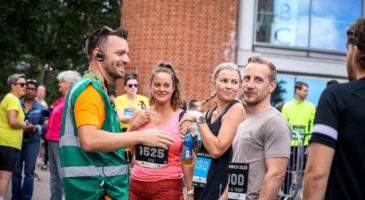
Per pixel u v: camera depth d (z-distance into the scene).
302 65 19.30
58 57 36.00
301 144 10.61
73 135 4.31
